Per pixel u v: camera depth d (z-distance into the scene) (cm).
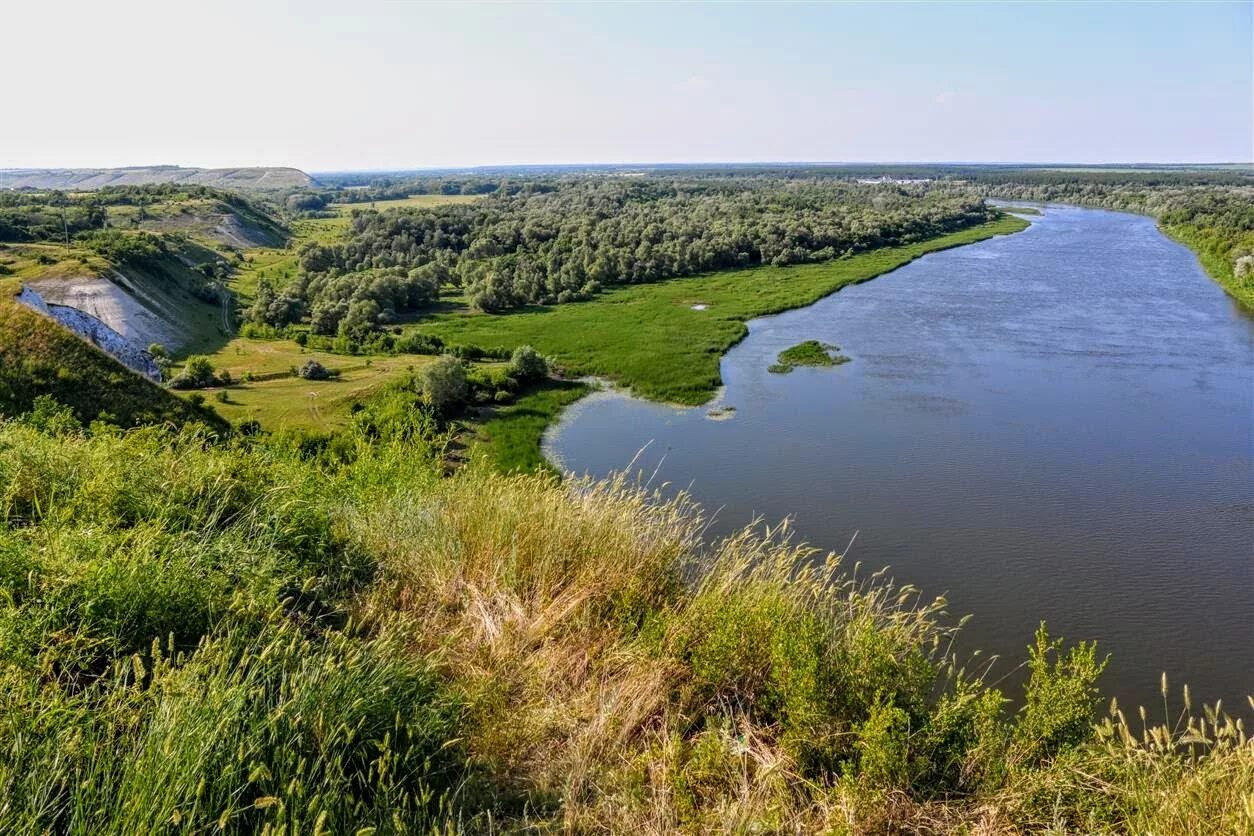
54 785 325
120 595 450
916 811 420
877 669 497
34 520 579
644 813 407
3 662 368
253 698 398
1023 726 486
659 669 525
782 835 404
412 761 401
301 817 343
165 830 312
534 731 454
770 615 556
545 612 576
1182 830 371
